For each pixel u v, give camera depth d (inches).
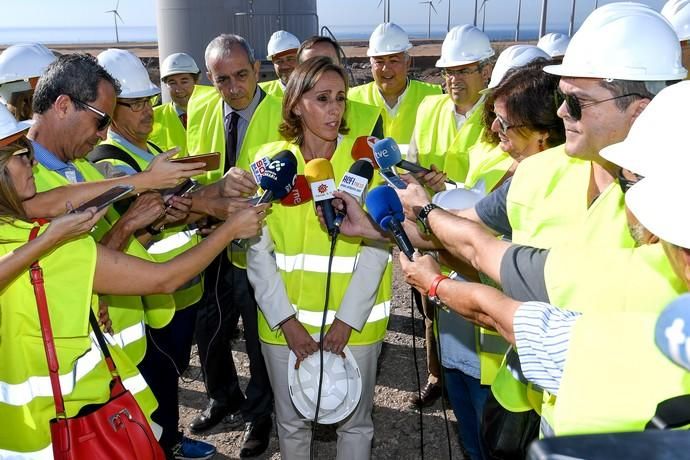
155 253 145.8
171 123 225.9
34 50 135.9
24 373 85.5
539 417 96.2
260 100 180.4
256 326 160.9
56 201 96.7
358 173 116.3
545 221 90.4
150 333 140.0
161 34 449.4
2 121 81.2
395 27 218.1
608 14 80.4
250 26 437.7
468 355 122.6
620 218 79.7
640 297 64.1
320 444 167.0
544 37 228.8
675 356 35.5
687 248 47.3
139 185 103.1
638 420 51.4
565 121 82.5
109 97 107.0
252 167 118.6
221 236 97.5
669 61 77.6
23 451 87.3
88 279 84.4
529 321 62.8
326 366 120.0
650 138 54.8
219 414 174.2
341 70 120.1
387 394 187.9
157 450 87.5
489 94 121.0
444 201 113.1
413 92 227.6
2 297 82.6
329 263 114.5
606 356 53.9
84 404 88.2
